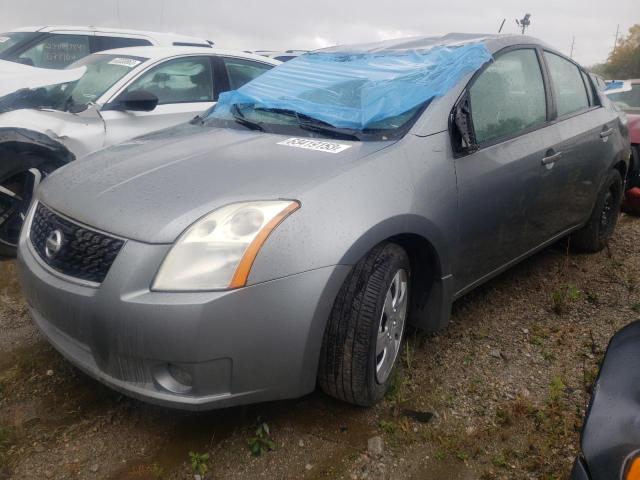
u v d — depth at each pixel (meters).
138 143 3.15
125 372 2.24
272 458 2.40
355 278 2.43
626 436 1.47
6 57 7.14
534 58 3.79
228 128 3.27
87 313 2.24
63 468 2.33
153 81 5.51
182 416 2.65
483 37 3.63
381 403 2.74
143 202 2.36
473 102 3.16
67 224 2.46
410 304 3.01
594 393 1.64
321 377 2.50
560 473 2.32
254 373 2.24
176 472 2.33
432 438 2.52
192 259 2.17
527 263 4.50
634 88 8.34
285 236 2.23
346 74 3.43
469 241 3.02
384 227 2.46
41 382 2.87
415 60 3.39
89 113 4.96
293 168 2.53
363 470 2.35
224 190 2.37
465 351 3.21
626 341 1.74
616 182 4.68
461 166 2.94
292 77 3.63
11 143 4.23
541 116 3.71
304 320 2.25
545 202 3.63
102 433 2.54
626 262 4.59
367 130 2.94
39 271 2.47
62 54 7.50
